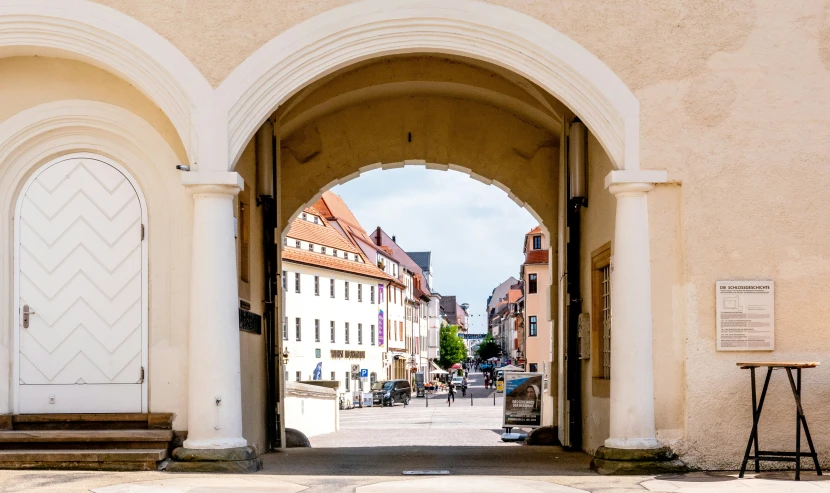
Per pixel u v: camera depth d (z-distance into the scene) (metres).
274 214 14.62
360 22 10.70
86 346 11.03
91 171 11.18
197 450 10.14
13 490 8.55
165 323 10.97
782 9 10.89
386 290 81.50
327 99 16.14
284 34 10.66
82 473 9.73
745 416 10.58
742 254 10.70
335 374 70.12
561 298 15.66
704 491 8.74
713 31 10.84
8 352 11.01
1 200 11.07
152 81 10.62
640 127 10.72
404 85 16.38
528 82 15.12
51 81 11.08
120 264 11.08
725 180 10.73
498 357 172.38
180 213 10.94
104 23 10.59
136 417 10.80
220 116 10.50
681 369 10.65
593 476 10.03
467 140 17.19
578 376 14.76
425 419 37.44
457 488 8.80
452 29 10.75
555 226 17.06
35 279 11.11
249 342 13.20
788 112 10.80
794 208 10.73
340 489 8.78
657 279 10.69
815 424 10.59
